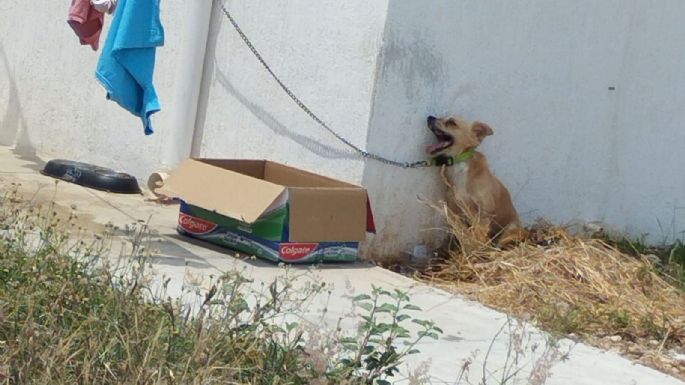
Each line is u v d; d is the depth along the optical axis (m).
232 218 8.59
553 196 10.80
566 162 10.84
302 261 8.57
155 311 5.54
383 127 9.14
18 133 12.74
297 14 9.70
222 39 10.41
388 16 8.96
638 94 11.36
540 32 10.23
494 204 9.65
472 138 9.46
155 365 4.93
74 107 11.96
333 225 8.62
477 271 9.14
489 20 9.75
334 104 9.34
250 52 10.11
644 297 8.86
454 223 9.45
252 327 5.46
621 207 11.48
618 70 11.11
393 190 9.34
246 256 8.58
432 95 9.44
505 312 8.21
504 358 7.00
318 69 9.50
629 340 7.94
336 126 9.31
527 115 10.34
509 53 10.02
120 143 11.40
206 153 10.56
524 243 9.60
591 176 11.12
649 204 11.73
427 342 7.17
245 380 5.11
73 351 5.09
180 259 8.14
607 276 9.18
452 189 9.60
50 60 12.29
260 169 9.54
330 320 7.12
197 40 10.46
